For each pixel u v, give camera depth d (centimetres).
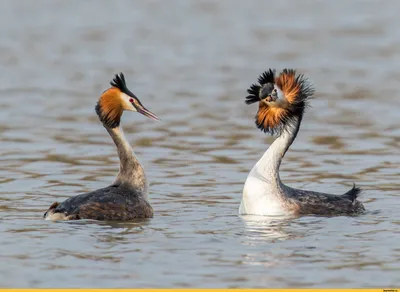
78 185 1797
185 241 1330
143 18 5009
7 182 1816
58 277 1152
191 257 1244
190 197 1692
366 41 4241
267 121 1554
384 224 1452
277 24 4784
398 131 2409
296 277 1159
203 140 2292
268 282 1138
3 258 1230
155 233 1378
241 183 1825
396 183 1820
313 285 1128
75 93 3038
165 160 2055
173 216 1512
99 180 1847
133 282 1134
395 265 1212
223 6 5434
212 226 1434
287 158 2083
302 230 1407
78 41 4266
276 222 1467
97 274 1165
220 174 1911
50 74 3431
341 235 1375
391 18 4931
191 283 1130
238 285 1127
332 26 4700
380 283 1135
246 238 1352
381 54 3884
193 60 3772
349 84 3200
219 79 3325
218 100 2911
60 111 2717
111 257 1239
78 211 1430
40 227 1397
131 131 2417
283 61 3712
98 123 2538
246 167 1984
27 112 2695
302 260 1235
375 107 2777
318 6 5388
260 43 4212
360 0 5606
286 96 1545
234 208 1591
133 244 1307
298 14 5112
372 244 1320
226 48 4084
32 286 1117
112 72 3478
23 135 2353
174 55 3909
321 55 3862
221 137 2331
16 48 4069
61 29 4622
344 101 2884
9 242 1309
